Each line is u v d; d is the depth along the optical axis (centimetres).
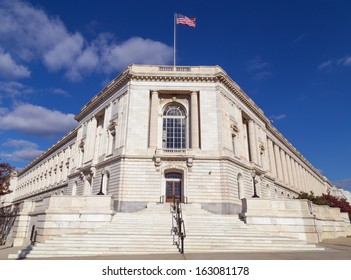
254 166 3494
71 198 2000
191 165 2842
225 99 3259
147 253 1398
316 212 2202
